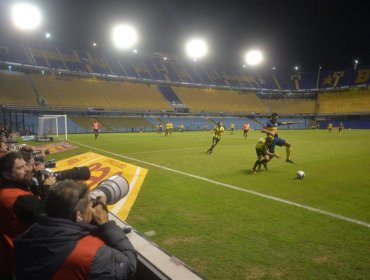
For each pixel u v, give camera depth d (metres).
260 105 75.75
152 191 8.34
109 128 51.44
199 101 68.25
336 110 72.50
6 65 51.12
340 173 11.04
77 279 1.84
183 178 10.18
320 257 4.27
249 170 11.80
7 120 45.66
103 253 1.93
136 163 13.62
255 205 6.89
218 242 4.82
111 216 3.57
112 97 57.81
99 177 10.71
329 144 24.30
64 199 2.01
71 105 50.84
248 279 3.70
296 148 20.88
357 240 4.86
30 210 2.68
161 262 2.53
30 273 1.86
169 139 30.95
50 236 1.89
